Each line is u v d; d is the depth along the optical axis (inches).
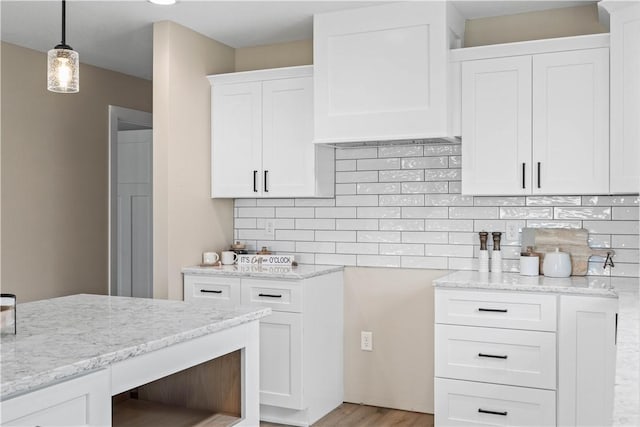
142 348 73.8
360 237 166.2
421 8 138.8
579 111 130.9
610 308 118.9
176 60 157.3
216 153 169.9
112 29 161.5
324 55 148.8
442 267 157.4
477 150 139.9
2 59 170.9
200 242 167.2
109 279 204.1
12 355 68.7
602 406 120.1
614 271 140.3
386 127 142.3
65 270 189.5
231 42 175.0
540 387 125.5
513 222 150.2
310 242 172.4
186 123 161.0
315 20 149.6
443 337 134.0
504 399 128.6
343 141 146.9
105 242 203.5
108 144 204.4
